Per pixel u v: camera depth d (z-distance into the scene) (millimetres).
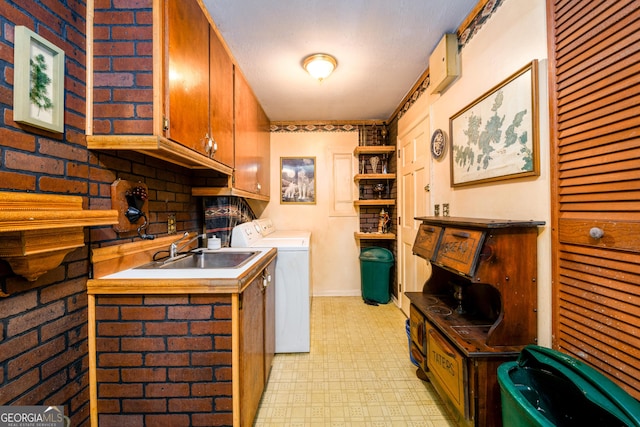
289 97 2711
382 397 1598
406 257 2771
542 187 1100
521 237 1125
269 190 3365
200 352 1094
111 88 1031
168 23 1076
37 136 844
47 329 897
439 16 1574
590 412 893
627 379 780
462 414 1143
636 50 755
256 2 1442
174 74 1122
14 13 773
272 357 1910
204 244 2111
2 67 746
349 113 3227
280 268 2111
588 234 894
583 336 920
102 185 1110
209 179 1982
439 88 1899
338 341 2279
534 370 1000
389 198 3434
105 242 1137
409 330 1820
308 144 3480
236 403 1104
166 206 1620
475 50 1525
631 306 773
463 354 1154
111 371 1085
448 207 1856
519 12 1203
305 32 1705
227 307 1097
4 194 672
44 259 794
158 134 1030
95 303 1078
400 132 2932
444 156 1910
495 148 1348
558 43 1008
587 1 895
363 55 1972
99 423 1087
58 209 833
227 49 1816
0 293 752
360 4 1475
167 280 1076
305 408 1513
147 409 1092
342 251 3496
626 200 784
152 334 1087
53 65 880
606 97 836
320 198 3494
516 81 1203
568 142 975
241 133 2145
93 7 1034
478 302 1486
